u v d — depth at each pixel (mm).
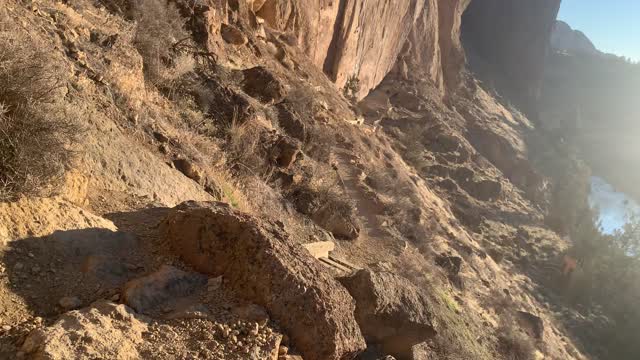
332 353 4895
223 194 9516
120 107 8523
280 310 4938
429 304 7926
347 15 29547
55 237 4863
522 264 35125
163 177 7820
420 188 24750
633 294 39344
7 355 3732
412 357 7543
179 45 12961
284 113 15461
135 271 5117
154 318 4531
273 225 5629
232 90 13219
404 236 16984
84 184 5914
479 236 31984
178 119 10859
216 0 17469
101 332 4027
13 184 4875
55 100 5660
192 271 5320
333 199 13883
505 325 17578
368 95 37344
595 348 30844
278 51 21312
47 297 4426
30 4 7781
